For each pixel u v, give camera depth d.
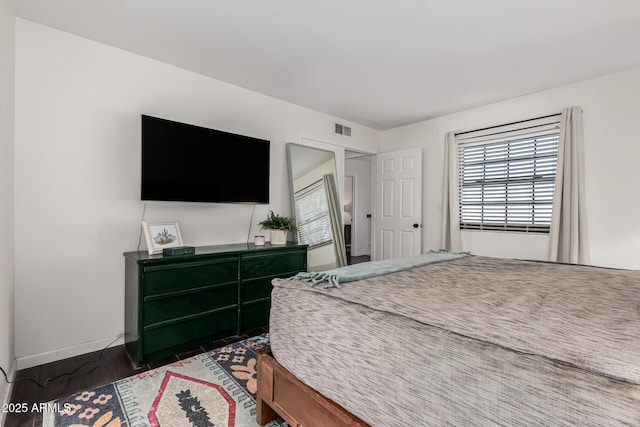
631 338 0.80
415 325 0.95
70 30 2.13
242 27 2.10
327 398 1.15
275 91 3.20
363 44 2.29
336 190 3.98
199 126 2.63
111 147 2.32
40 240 2.04
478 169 3.67
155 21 2.03
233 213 3.03
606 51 2.36
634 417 0.57
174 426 1.42
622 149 2.67
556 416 0.65
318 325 1.21
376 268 1.71
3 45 1.60
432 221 4.05
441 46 2.31
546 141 3.15
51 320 2.08
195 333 2.24
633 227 2.62
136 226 2.44
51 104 2.08
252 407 1.57
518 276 1.61
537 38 2.19
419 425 0.88
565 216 2.89
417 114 3.91
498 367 0.75
